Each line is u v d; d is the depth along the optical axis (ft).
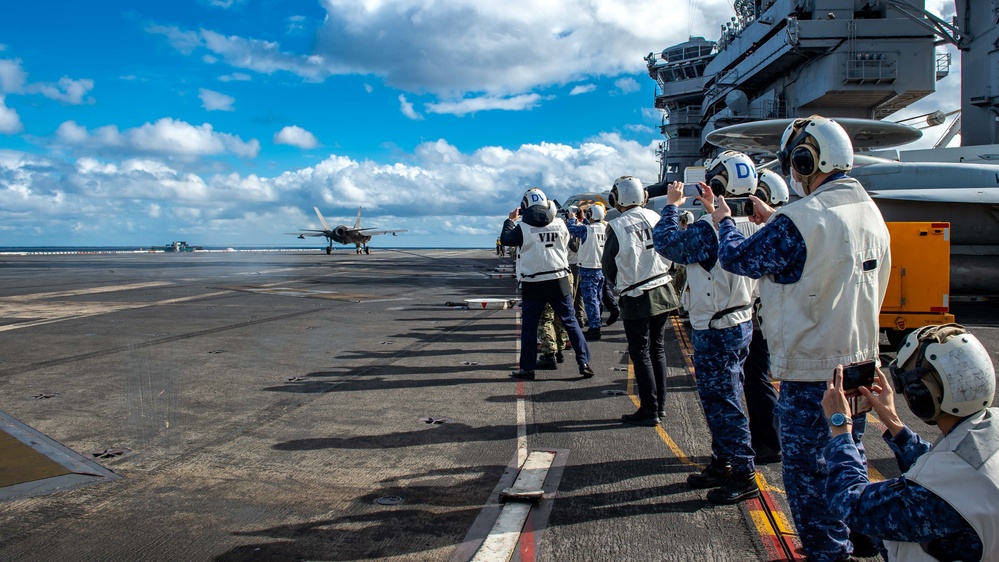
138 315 40.50
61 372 23.95
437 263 126.52
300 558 10.51
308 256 175.11
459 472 14.48
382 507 12.55
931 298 26.08
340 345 30.55
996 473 5.95
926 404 6.45
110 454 15.31
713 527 11.84
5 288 60.23
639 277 17.65
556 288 23.56
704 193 11.23
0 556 10.41
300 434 17.07
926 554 6.38
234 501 12.76
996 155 48.24
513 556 10.71
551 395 21.56
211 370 24.72
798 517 9.90
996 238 41.50
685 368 26.13
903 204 41.78
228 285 65.10
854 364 9.25
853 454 7.38
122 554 10.55
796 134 10.03
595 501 12.98
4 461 14.71
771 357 9.79
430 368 25.63
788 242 9.11
